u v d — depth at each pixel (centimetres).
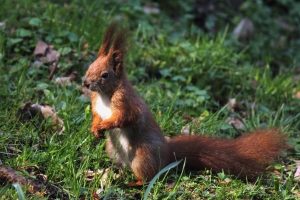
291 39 1698
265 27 1670
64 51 1173
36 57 1166
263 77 1276
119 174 885
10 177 808
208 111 1124
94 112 857
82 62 1169
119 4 1458
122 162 882
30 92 1047
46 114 985
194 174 896
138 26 1360
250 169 900
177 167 891
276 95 1225
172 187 856
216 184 882
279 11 1805
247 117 1138
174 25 1483
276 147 919
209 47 1324
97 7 1381
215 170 898
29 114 985
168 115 1036
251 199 858
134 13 1433
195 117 1095
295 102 1225
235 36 1500
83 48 1216
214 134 1036
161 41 1339
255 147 913
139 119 838
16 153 892
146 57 1257
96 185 834
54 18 1270
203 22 1578
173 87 1173
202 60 1273
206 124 1050
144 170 850
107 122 826
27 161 862
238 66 1326
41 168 866
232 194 854
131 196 836
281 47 1594
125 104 828
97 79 824
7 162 855
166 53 1282
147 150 847
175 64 1255
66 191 823
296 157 1004
